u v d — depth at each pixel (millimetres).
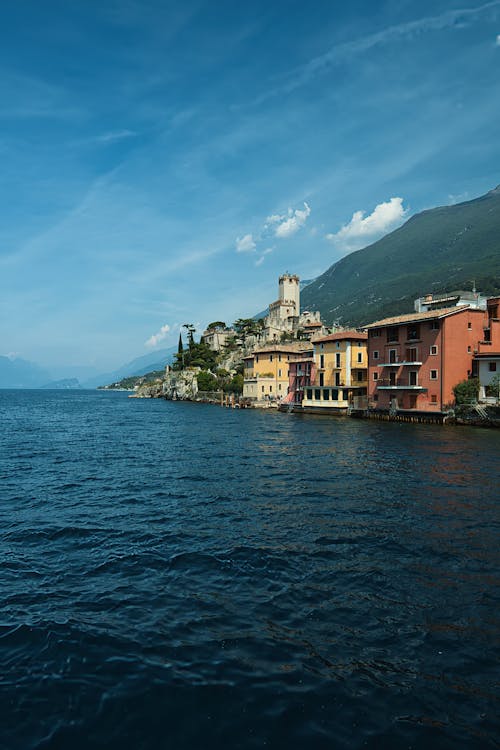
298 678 9602
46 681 9531
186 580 14195
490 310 66062
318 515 20734
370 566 15070
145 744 7984
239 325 175125
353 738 8078
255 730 8273
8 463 35500
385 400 73000
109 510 21953
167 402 158375
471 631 11219
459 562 15344
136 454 39719
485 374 61531
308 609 12336
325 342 87375
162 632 11289
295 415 86812
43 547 17109
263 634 11164
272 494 24766
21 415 96500
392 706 8797
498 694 9102
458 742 7969
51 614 12148
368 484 26906
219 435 53969
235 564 15336
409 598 12898
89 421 78688
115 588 13688
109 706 8867
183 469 32281
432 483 27031
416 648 10547
